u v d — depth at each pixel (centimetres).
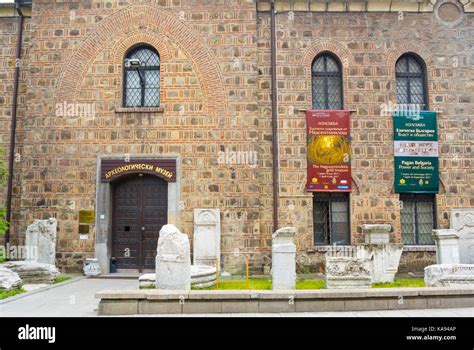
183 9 1617
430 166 1612
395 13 1656
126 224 1572
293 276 1128
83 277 1451
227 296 902
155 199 1577
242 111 1580
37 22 1620
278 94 1619
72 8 1623
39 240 1457
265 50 1647
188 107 1580
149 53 1642
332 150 1602
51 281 1320
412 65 1670
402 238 1612
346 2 1653
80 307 974
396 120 1625
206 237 1501
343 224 1614
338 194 1622
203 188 1545
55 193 1545
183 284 978
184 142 1565
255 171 1553
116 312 894
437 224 1597
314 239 1605
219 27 1612
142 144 1564
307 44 1645
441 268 1154
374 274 1280
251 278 1434
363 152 1608
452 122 1639
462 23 1662
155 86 1628
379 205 1590
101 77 1597
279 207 1572
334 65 1662
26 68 1661
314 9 1655
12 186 1609
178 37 1608
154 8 1617
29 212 1539
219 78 1593
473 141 1634
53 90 1594
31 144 1567
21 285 1205
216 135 1568
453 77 1655
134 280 1402
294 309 906
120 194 1588
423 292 936
